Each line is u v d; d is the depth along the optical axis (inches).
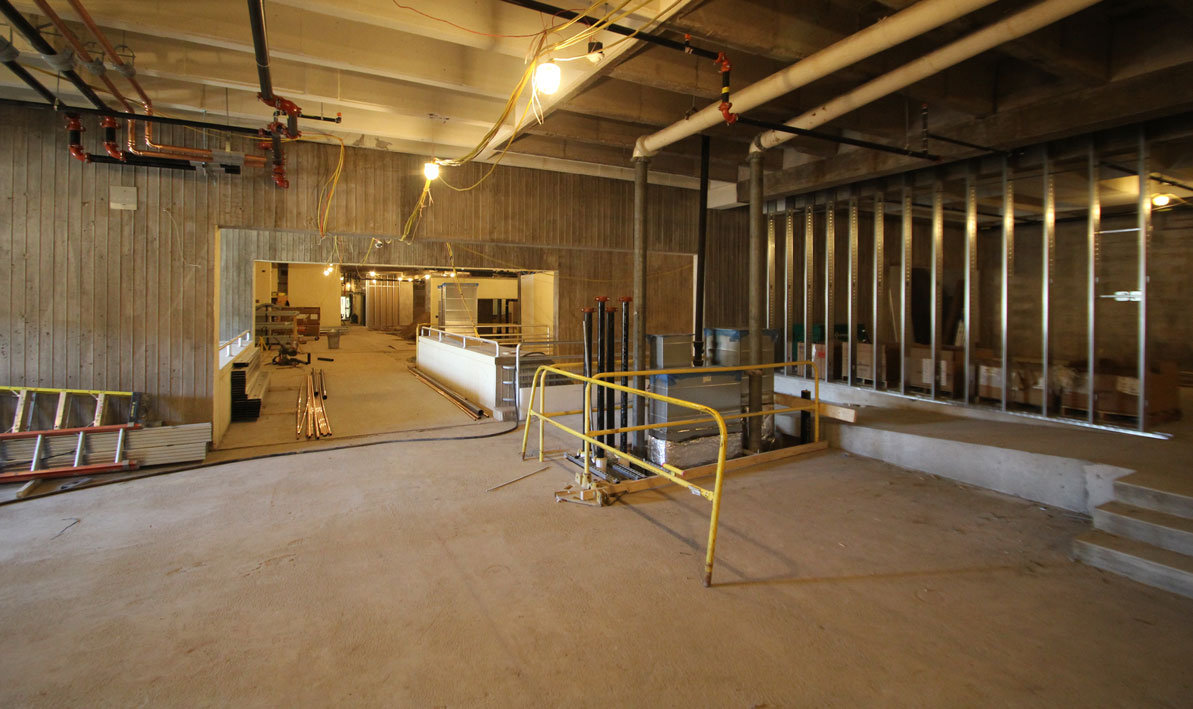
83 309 203.5
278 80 185.2
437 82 179.6
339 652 90.0
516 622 99.0
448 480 182.1
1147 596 108.7
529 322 594.2
